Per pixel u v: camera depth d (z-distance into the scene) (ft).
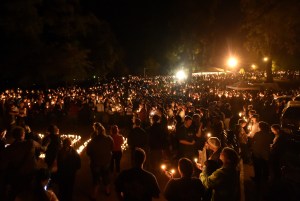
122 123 73.82
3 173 23.84
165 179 35.42
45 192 19.03
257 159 32.71
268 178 35.81
